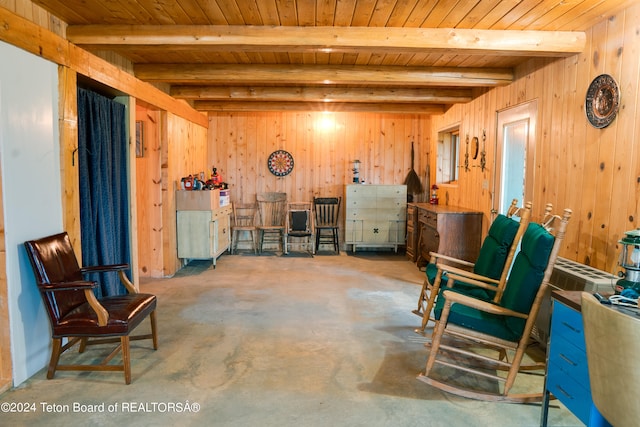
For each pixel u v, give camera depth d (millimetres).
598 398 1331
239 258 6387
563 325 1959
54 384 2521
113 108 3824
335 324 3572
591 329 1327
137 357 2904
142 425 2113
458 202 5707
